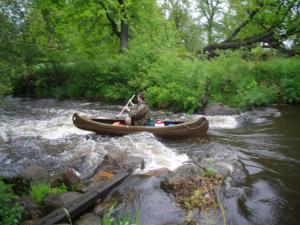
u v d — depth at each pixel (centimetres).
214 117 1177
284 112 1228
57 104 1700
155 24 1930
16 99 1958
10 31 814
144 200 503
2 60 829
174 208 479
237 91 1375
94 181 569
